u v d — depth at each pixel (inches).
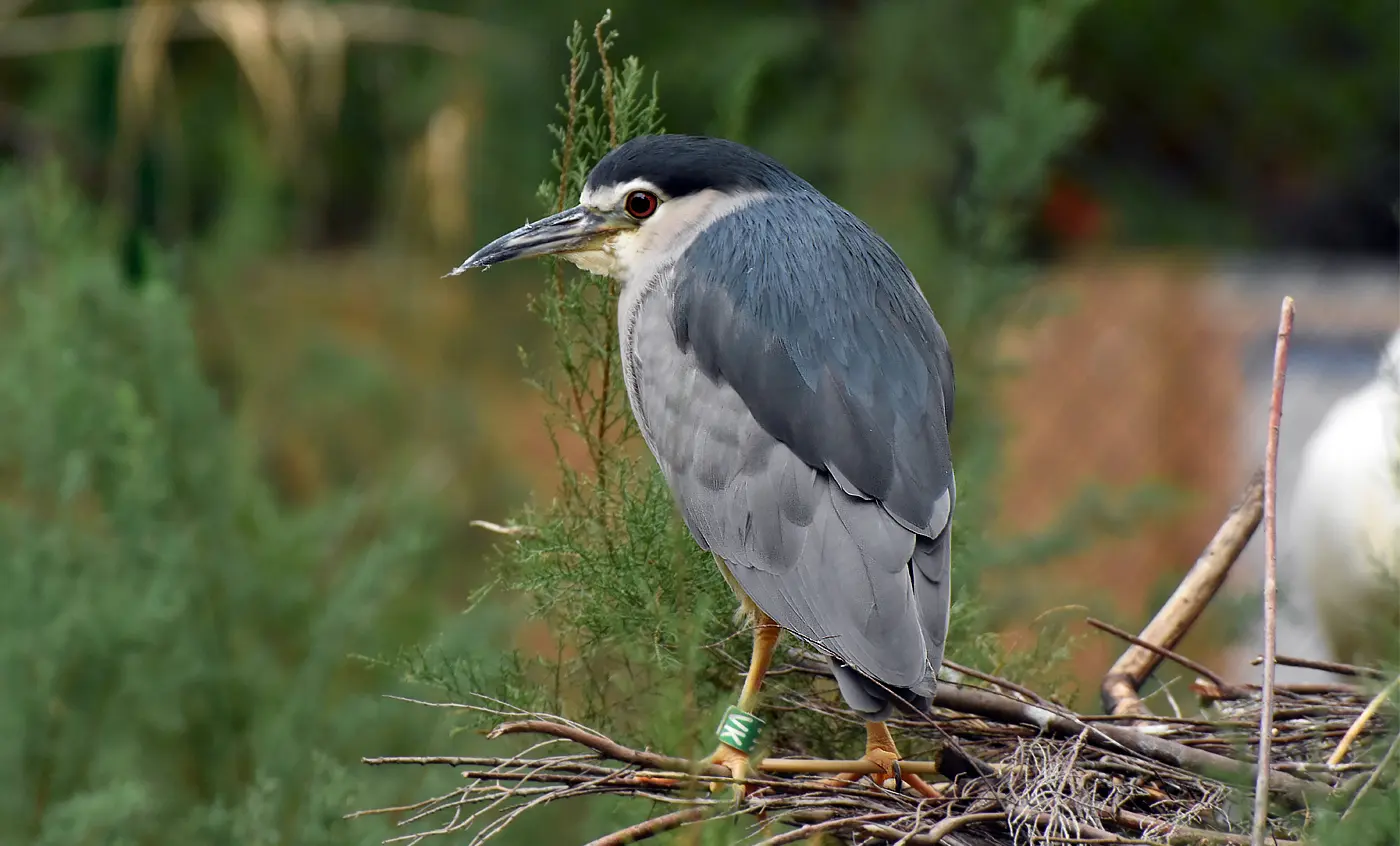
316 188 751.1
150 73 673.6
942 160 741.9
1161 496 468.8
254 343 662.5
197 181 772.6
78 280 459.8
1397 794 209.2
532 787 238.7
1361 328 621.6
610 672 287.7
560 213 279.9
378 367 665.0
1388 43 812.6
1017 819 224.4
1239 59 810.8
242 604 441.1
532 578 267.0
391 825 363.6
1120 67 811.4
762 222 268.5
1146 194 813.9
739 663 267.0
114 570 418.9
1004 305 449.7
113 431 440.1
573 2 776.3
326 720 401.7
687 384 263.0
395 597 460.4
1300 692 275.9
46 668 390.0
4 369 472.4
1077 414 605.6
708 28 781.9
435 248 723.4
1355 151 823.1
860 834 231.1
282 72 652.7
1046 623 368.2
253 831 339.9
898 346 256.7
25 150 775.7
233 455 463.5
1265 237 826.2
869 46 767.7
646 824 214.4
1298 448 615.5
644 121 289.7
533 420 681.0
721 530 256.1
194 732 421.7
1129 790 236.2
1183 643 427.2
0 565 407.2
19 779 385.1
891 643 234.7
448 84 738.8
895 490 243.8
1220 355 612.1
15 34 729.0
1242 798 223.5
